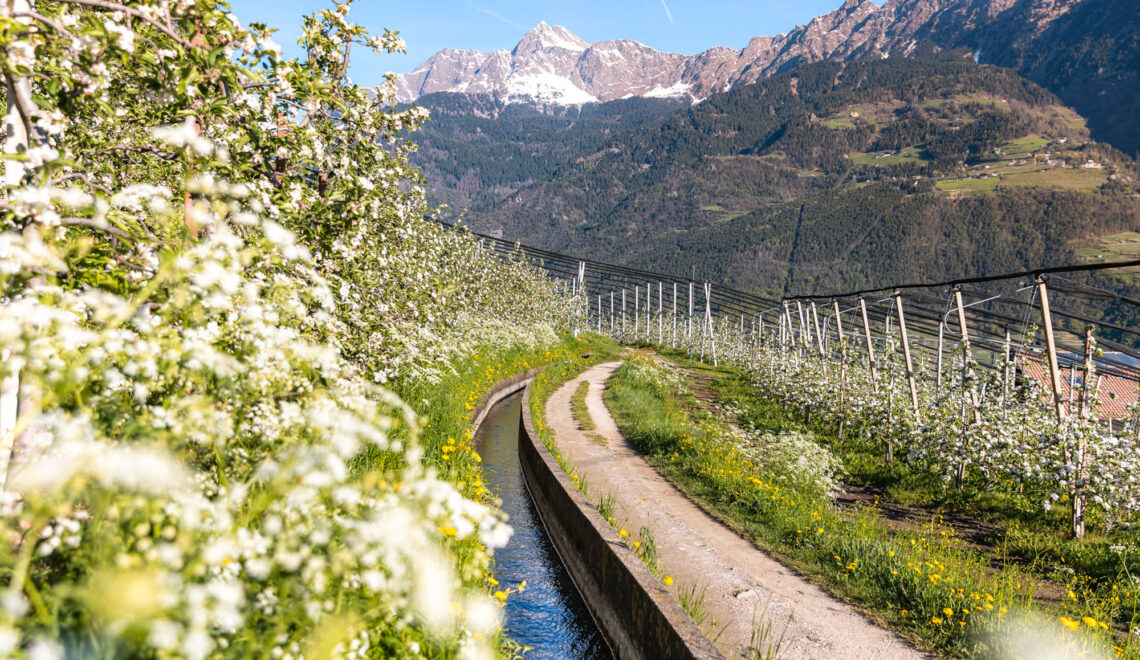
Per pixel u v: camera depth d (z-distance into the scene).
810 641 5.50
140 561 1.65
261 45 4.26
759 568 7.23
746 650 5.27
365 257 6.12
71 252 3.06
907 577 6.62
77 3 3.21
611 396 21.69
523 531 9.47
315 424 2.45
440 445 8.52
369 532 1.96
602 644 6.44
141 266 3.36
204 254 2.58
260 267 3.82
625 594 6.02
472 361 17.78
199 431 2.27
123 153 4.62
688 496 10.13
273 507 2.08
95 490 1.74
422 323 8.74
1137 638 5.79
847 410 16.16
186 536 1.72
